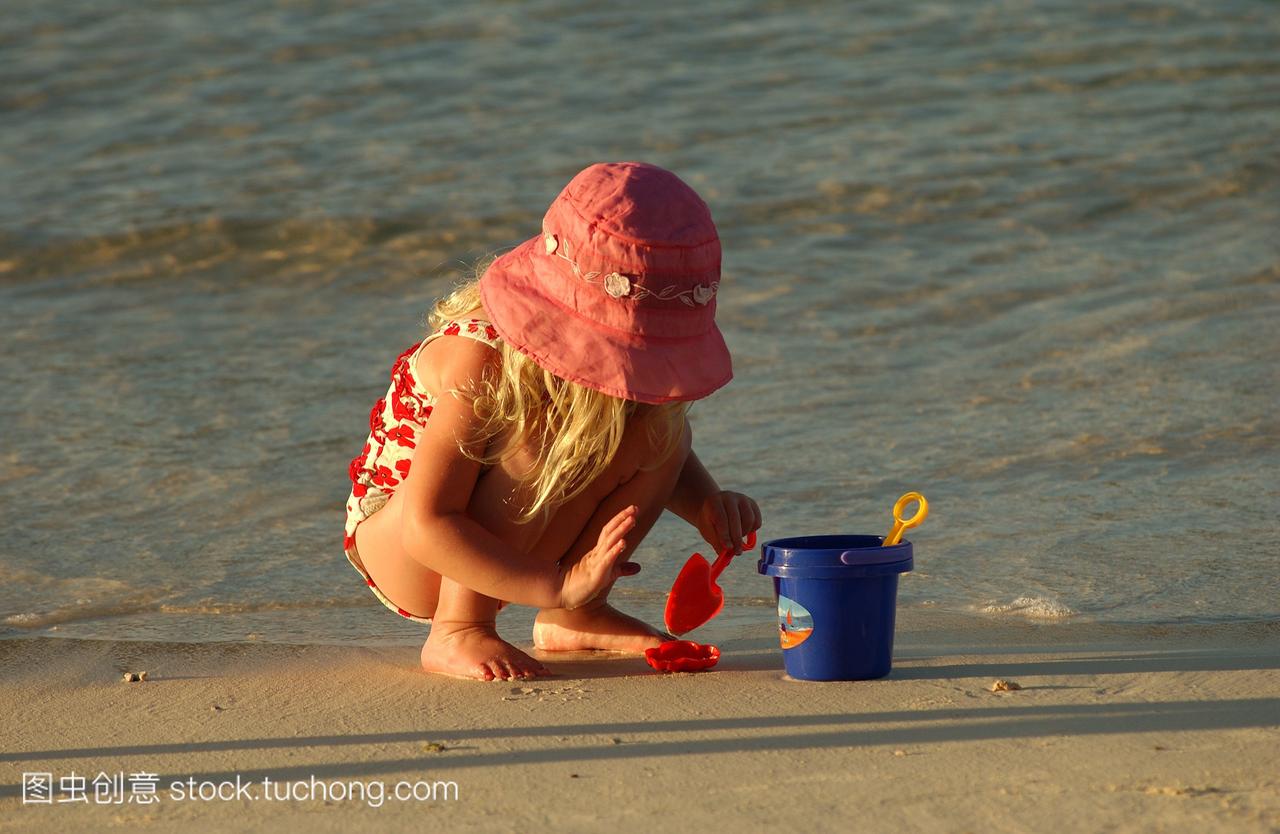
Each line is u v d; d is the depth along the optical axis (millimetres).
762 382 23641
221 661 12633
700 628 13797
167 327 28641
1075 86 45469
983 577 14859
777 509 17672
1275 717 9711
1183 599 13844
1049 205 35281
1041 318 26719
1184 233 32531
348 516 12703
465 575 11156
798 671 11352
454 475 11188
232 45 53188
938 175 37875
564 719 10414
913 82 46562
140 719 10859
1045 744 9328
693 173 38906
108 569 15969
